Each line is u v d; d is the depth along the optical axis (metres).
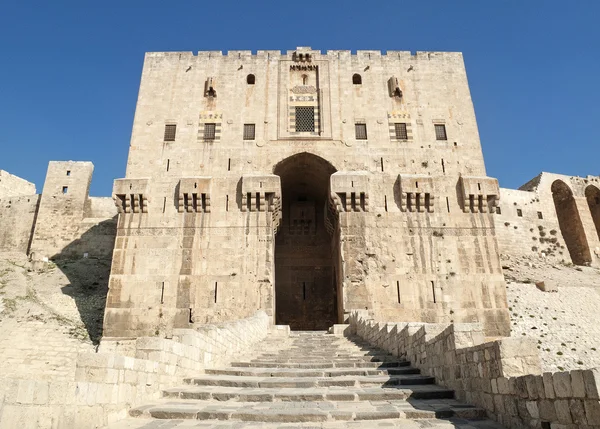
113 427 8.97
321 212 47.25
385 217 35.41
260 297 33.03
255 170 37.06
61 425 7.79
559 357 32.50
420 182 36.03
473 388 10.67
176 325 32.22
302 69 40.78
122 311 32.59
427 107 39.41
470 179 36.16
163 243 34.41
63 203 55.25
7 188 66.31
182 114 38.75
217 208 35.53
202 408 10.36
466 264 34.19
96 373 9.34
